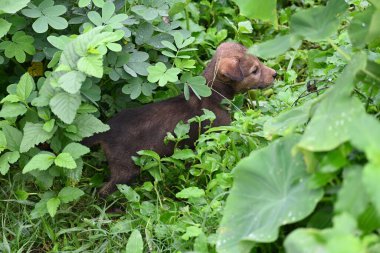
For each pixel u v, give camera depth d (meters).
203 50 7.63
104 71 6.16
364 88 4.90
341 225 3.32
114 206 5.98
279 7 8.66
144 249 5.29
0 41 6.23
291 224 4.27
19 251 5.28
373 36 4.26
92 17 6.05
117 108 6.61
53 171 5.51
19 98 5.56
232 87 6.68
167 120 6.21
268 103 6.70
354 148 3.86
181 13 7.36
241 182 4.35
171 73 6.05
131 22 6.34
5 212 5.71
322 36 4.26
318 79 6.54
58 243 5.45
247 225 4.20
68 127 5.48
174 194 5.95
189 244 5.09
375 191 3.21
